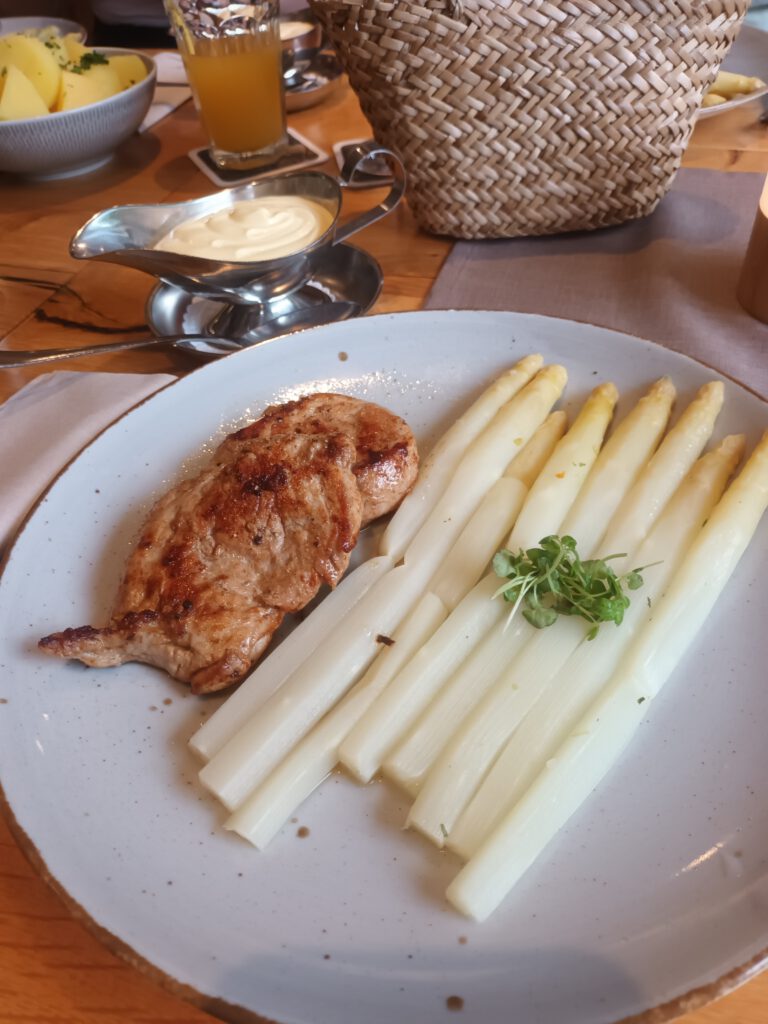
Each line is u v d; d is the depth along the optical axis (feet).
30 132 1.84
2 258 1.78
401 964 0.73
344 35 1.42
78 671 0.97
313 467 1.05
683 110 1.54
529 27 1.36
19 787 0.83
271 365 1.33
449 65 1.41
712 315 1.44
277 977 0.71
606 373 1.29
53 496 1.13
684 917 0.73
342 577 1.09
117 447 1.21
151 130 2.26
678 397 1.22
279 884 0.79
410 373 1.34
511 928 0.75
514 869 0.77
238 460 1.07
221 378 1.31
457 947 0.74
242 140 1.97
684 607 0.95
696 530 1.03
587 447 1.15
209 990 0.69
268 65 1.89
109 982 0.75
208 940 0.74
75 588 1.07
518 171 1.56
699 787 0.83
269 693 0.95
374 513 1.12
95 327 1.57
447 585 1.03
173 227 1.52
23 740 0.89
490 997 0.70
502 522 1.08
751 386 1.28
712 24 1.44
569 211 1.64
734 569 1.01
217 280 1.38
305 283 1.56
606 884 0.77
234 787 0.85
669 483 1.08
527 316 1.33
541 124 1.49
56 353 1.34
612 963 0.71
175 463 1.23
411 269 1.65
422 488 1.15
